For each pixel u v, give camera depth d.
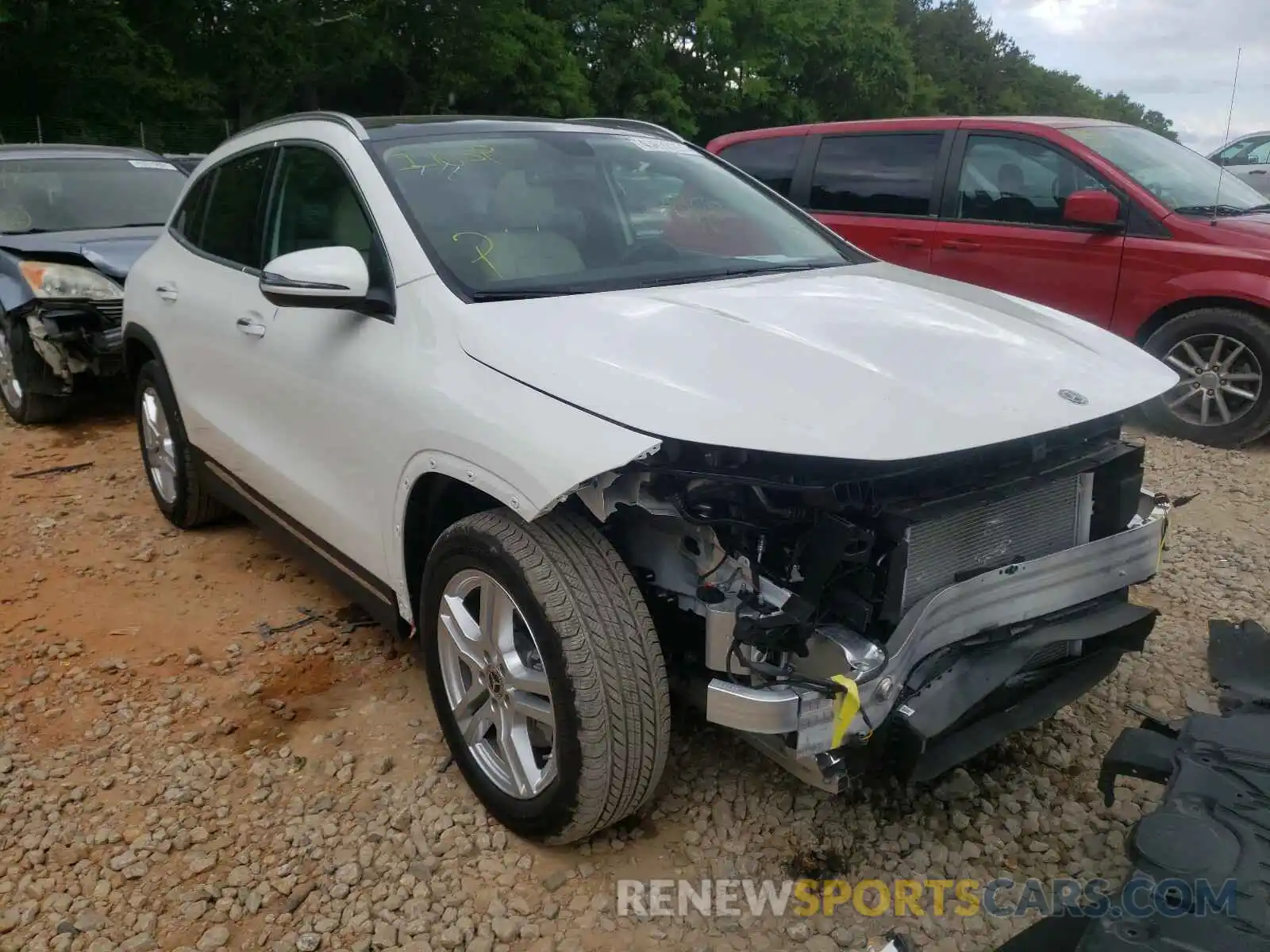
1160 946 1.90
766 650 2.35
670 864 2.75
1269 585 4.39
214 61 26.98
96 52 23.72
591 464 2.28
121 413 7.19
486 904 2.63
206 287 4.18
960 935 2.51
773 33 39.44
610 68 35.09
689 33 37.97
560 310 2.83
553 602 2.46
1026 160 6.81
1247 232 6.06
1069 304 6.63
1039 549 2.76
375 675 3.71
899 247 7.31
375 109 32.44
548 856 2.78
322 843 2.85
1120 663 3.73
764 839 2.84
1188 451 6.27
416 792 3.05
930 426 2.36
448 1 29.44
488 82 30.98
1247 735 2.54
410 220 3.11
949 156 7.11
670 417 2.30
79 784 3.13
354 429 3.12
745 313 2.85
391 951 2.49
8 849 2.86
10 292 6.37
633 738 2.49
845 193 7.63
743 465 2.34
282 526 3.89
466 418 2.61
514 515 2.63
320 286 2.93
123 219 7.50
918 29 73.06
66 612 4.23
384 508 3.05
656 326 2.70
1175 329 6.32
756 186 4.12
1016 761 3.17
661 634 2.71
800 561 2.39
